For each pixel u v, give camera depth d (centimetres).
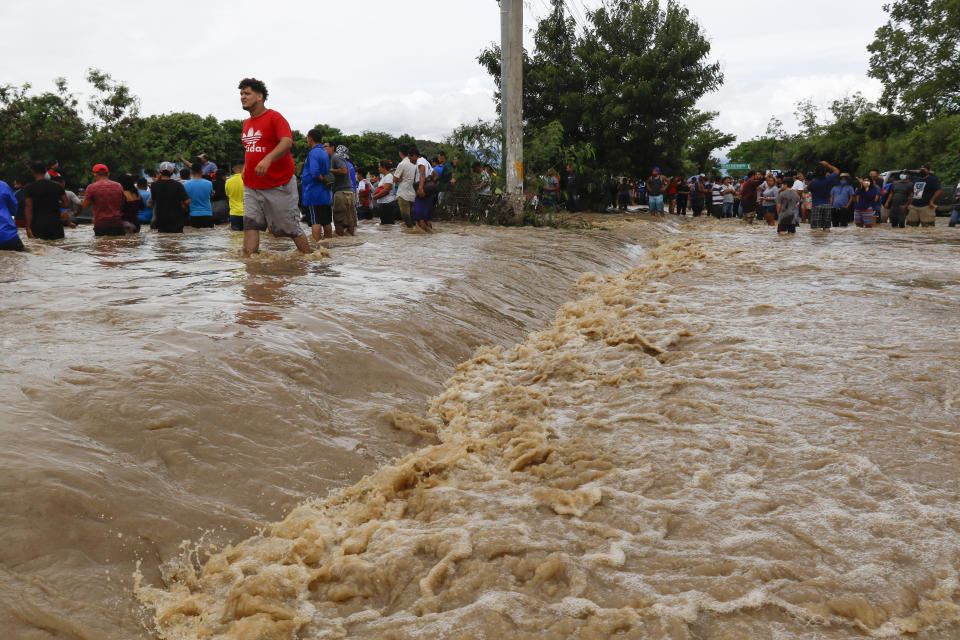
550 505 311
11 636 197
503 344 628
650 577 254
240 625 220
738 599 240
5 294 532
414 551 271
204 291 561
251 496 298
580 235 1434
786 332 658
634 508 309
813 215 1845
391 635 224
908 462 362
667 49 2452
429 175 1306
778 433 404
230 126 7569
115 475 274
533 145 1912
